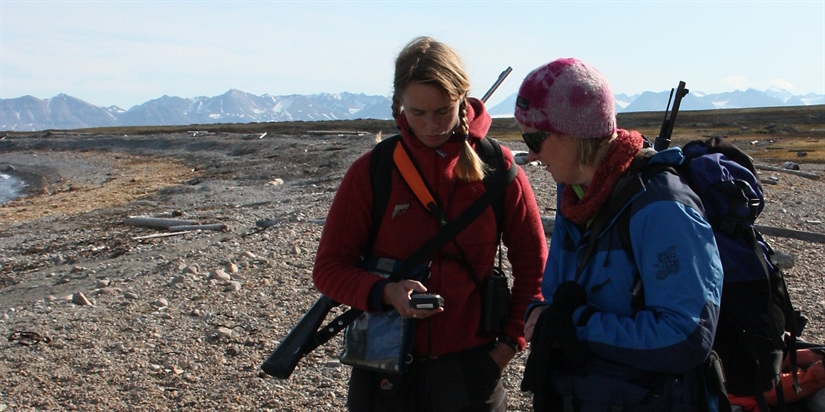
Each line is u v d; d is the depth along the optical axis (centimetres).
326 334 316
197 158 5269
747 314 244
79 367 641
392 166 296
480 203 296
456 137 296
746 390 253
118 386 598
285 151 4422
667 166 241
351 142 4422
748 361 249
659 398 231
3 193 4225
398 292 277
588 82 237
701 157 251
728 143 263
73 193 3403
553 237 278
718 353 252
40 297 1011
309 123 11131
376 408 302
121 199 2808
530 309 270
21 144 8619
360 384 304
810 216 1236
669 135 279
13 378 617
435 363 298
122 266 1169
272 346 672
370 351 291
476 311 301
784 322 252
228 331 711
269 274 927
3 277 1244
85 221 1938
